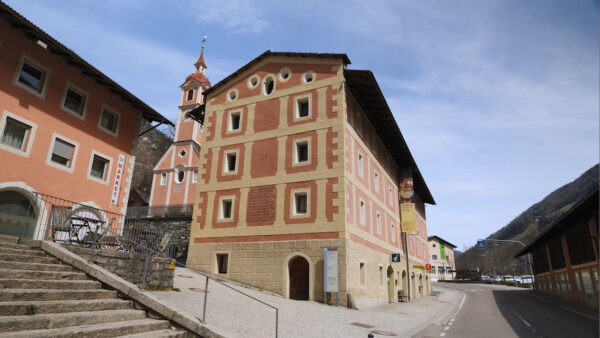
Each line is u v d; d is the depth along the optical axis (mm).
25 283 7574
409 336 11594
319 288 18078
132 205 54094
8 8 12859
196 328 8016
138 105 19047
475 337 12031
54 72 15367
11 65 13773
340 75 21109
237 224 21266
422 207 44656
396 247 28719
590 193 16781
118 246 13289
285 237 19641
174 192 44344
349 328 11984
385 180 28266
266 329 9992
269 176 21266
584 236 21406
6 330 5883
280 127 21969
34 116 14438
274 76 23375
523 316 18812
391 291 26016
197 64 53062
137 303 8664
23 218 13938
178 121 48812
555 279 30766
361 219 21641
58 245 10133
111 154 17703
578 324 15539
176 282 15227
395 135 27859
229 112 24328
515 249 116750
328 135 20328
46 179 14633
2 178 13172
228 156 23453
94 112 17031
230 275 20375
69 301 7434
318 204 19391
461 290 47688
